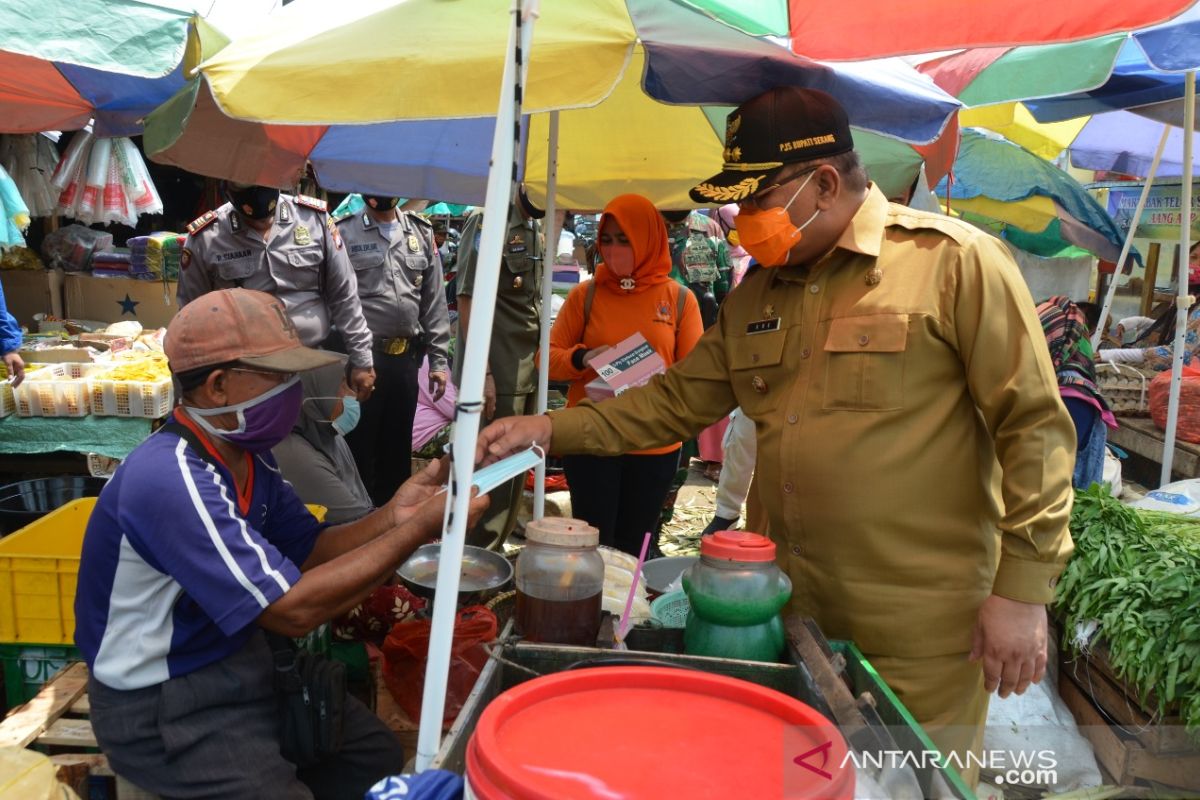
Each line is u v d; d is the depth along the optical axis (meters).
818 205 2.04
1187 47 3.05
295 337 2.18
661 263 3.95
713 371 2.38
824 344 2.09
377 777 2.47
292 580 2.03
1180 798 1.37
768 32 1.87
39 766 2.13
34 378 4.70
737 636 1.88
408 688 2.97
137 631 2.09
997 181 6.98
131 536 1.99
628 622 2.14
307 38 2.03
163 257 7.37
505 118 1.52
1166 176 7.96
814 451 2.06
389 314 5.05
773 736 1.45
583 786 1.28
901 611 2.04
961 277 1.95
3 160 6.07
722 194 1.95
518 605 1.97
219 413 2.08
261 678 2.20
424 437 6.19
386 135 3.76
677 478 5.51
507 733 1.42
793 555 2.16
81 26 2.44
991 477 2.10
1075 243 7.19
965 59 3.76
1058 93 3.33
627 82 3.44
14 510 3.87
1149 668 2.89
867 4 1.89
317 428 3.84
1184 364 6.09
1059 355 4.32
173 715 2.09
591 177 4.01
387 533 2.06
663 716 1.50
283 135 3.24
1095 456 4.25
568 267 8.84
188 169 2.94
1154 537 3.34
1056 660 3.40
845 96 2.32
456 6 2.00
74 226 7.85
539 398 3.40
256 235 4.23
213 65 2.00
